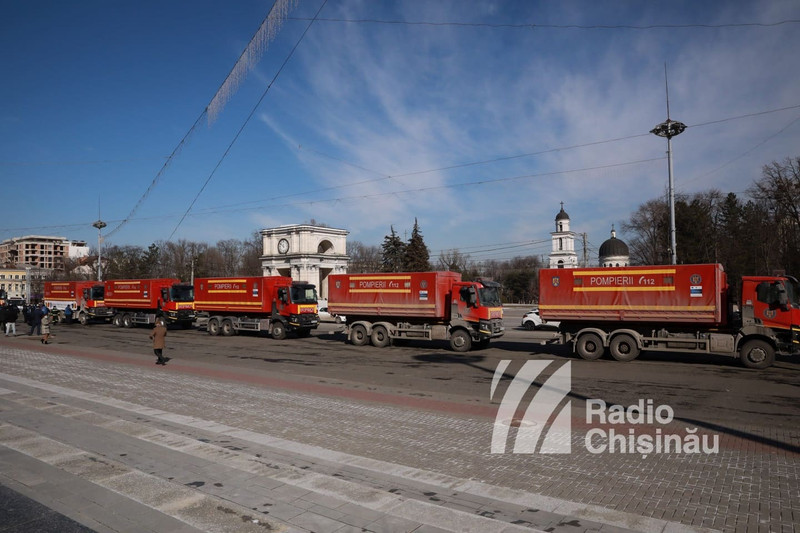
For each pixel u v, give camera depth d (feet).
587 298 63.77
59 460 24.38
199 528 17.21
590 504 19.17
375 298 80.38
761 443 27.58
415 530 16.93
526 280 278.05
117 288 124.26
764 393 41.78
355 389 44.21
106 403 37.86
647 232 192.95
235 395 41.24
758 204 159.43
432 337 75.25
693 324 60.08
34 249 538.88
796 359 63.10
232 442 27.71
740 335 56.80
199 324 130.93
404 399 39.93
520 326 124.16
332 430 30.40
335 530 16.96
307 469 23.24
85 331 111.65
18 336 98.68
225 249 352.49
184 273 292.61
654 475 22.45
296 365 59.21
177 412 35.01
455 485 21.25
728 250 169.07
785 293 54.44
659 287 60.39
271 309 94.17
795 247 137.28
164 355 68.64
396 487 21.04
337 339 92.27
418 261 223.92
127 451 25.88
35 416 33.42
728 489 20.67
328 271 261.03
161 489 20.68
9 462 24.14
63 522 17.75
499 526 17.15
